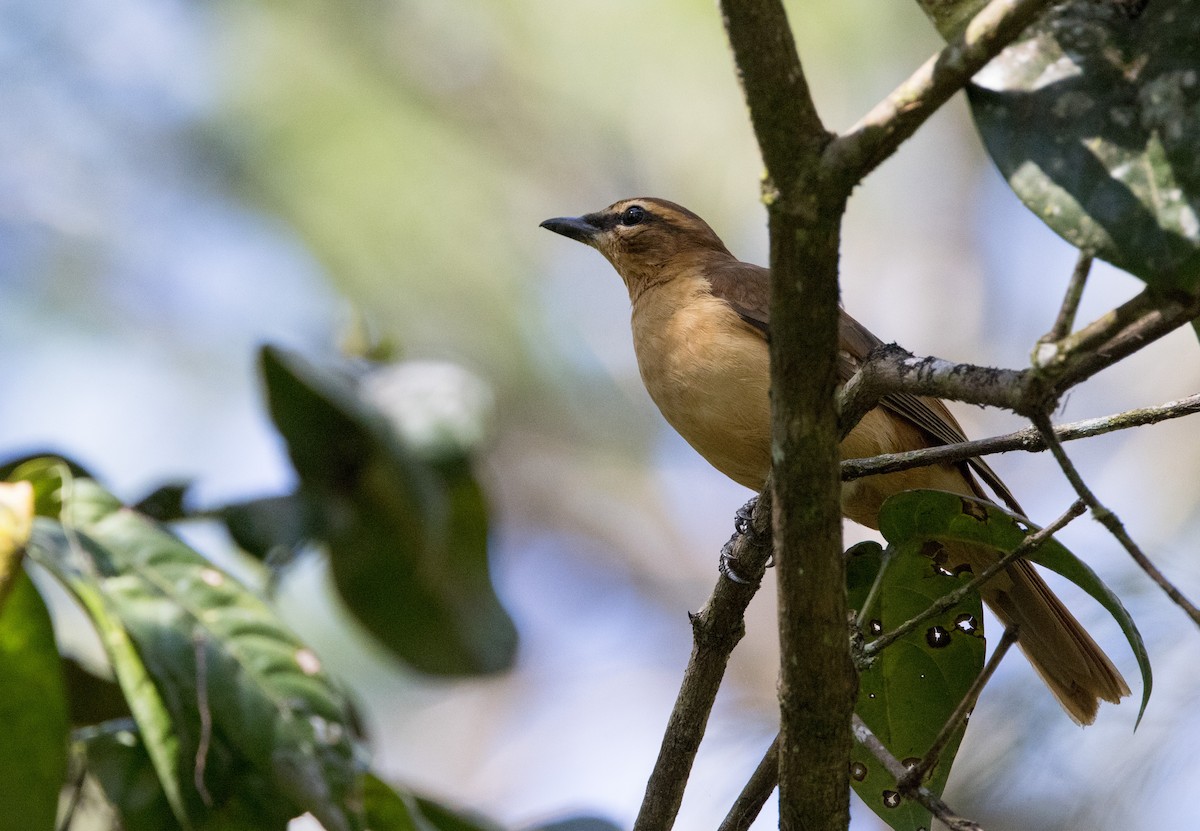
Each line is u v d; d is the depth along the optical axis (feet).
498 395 46.24
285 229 44.96
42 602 19.49
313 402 28.35
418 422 28.45
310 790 19.04
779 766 17.51
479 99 45.24
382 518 28.84
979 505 18.29
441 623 29.89
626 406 48.49
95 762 21.20
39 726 19.30
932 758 17.03
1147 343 14.01
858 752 19.86
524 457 47.91
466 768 47.39
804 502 15.42
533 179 45.65
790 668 16.47
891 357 15.67
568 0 44.73
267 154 44.98
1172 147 12.73
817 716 16.66
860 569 20.30
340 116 44.78
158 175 45.96
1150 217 12.61
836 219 13.96
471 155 45.32
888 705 19.92
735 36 13.42
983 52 12.91
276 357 27.89
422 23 44.93
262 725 19.36
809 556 15.69
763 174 14.05
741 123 44.45
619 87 44.73
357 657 46.75
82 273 45.62
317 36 45.16
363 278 44.52
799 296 14.34
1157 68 13.08
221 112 45.37
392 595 29.73
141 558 20.27
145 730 19.33
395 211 44.78
